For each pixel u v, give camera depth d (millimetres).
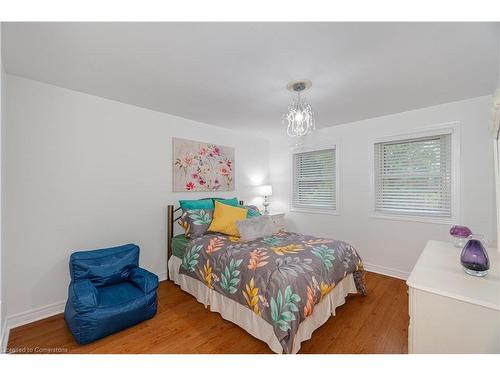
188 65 1822
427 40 1500
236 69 1885
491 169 2414
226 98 2520
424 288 1077
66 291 2221
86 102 2371
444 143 2734
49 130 2137
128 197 2686
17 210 1962
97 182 2441
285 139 4402
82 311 1670
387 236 3129
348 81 2104
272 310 1550
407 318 2070
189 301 2400
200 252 2363
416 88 2258
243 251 2090
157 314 2137
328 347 1682
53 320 2047
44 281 2100
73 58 1710
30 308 2021
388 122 3104
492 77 2025
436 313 1052
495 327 922
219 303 2102
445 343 1026
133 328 1911
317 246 2236
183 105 2742
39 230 2078
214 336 1812
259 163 4441
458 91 2334
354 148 3441
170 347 1682
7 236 1887
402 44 1545
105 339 1766
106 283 2096
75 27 1359
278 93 2379
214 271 2127
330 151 3803
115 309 1792
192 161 3344
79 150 2320
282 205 4465
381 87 2236
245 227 2570
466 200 2555
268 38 1484
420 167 2908
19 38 1457
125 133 2662
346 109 2879
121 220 2623
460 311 993
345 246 2381
